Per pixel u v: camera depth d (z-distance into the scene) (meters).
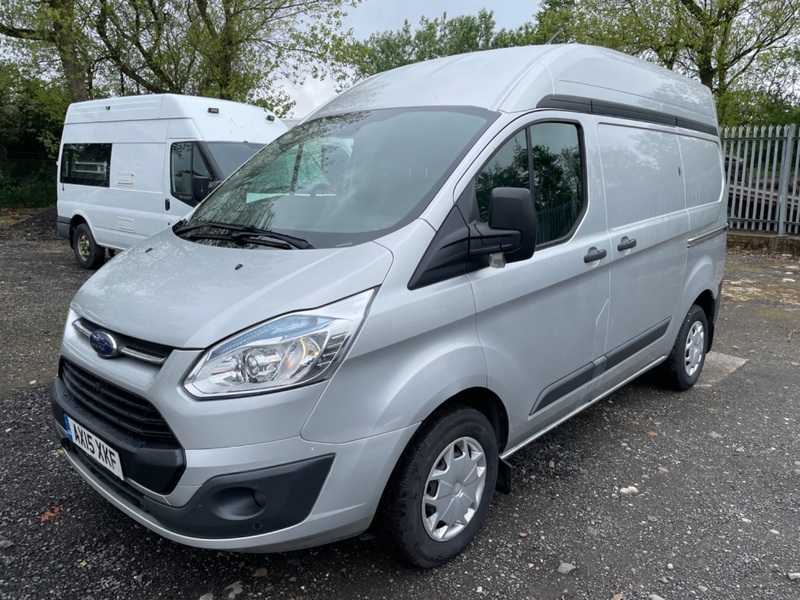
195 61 15.30
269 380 2.21
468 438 2.82
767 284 9.00
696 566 2.84
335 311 2.30
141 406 2.35
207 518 2.21
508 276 2.88
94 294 2.83
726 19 14.05
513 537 3.04
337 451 2.31
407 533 2.60
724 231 5.20
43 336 6.07
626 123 3.89
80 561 2.79
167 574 2.72
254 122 8.88
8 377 4.95
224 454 2.18
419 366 2.52
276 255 2.64
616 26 14.84
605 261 3.53
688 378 4.94
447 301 2.60
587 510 3.29
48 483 3.42
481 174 2.87
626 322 3.89
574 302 3.35
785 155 11.45
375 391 2.40
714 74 15.12
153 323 2.39
